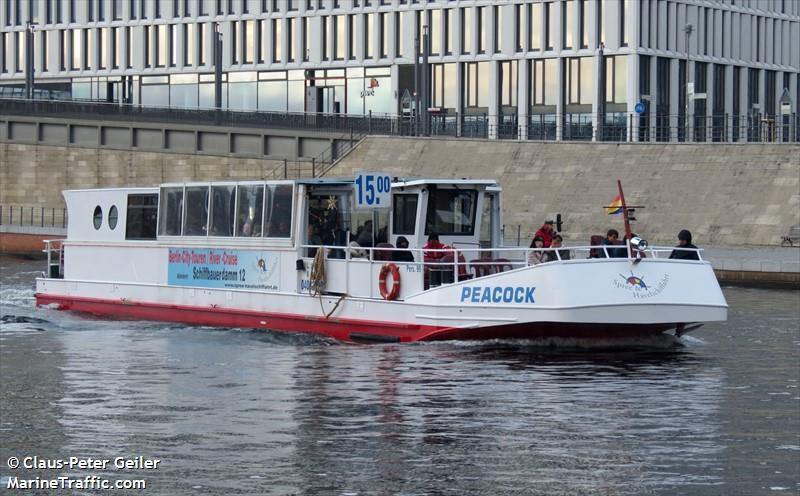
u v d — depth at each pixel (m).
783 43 113.88
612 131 98.25
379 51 107.81
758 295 48.94
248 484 19.06
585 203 74.56
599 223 73.00
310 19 110.69
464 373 28.22
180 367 29.69
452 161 82.38
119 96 119.12
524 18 102.12
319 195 35.00
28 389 26.80
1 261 75.81
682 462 20.28
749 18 109.81
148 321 38.81
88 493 18.77
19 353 32.22
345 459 20.47
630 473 19.64
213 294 37.16
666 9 101.12
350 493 18.62
